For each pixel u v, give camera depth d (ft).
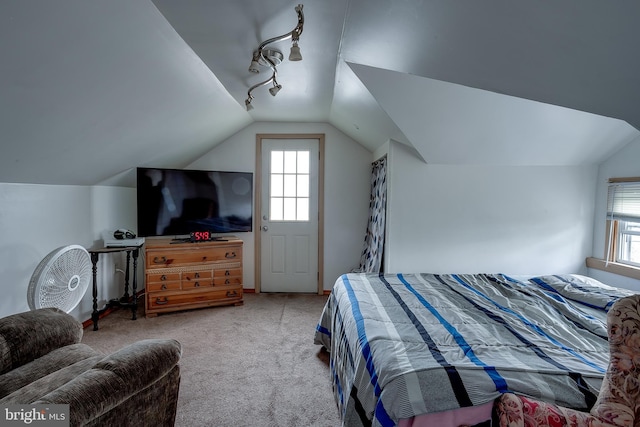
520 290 7.05
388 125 8.65
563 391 3.54
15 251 7.06
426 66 5.11
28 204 7.41
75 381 3.39
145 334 9.05
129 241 10.14
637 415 3.14
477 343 4.52
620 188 8.42
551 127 7.98
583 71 3.59
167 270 10.44
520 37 3.46
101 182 9.94
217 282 11.23
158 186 10.55
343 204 13.16
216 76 7.65
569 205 9.22
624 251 8.43
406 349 4.33
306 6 4.68
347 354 5.48
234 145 13.03
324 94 9.22
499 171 9.27
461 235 9.40
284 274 13.34
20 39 3.81
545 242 9.29
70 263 6.18
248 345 8.51
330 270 13.28
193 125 9.71
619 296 6.02
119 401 3.53
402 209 9.40
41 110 5.18
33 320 4.86
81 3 3.88
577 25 2.99
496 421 3.43
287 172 13.16
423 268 9.47
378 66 6.23
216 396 6.31
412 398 3.52
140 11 4.61
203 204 11.53
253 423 5.58
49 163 6.98
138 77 5.96
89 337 8.81
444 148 8.70
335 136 13.04
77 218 9.16
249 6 4.72
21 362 4.52
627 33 2.85
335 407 6.04
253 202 13.14
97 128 6.73
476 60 4.25
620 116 4.16
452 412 3.51
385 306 6.07
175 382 4.56
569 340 4.74
